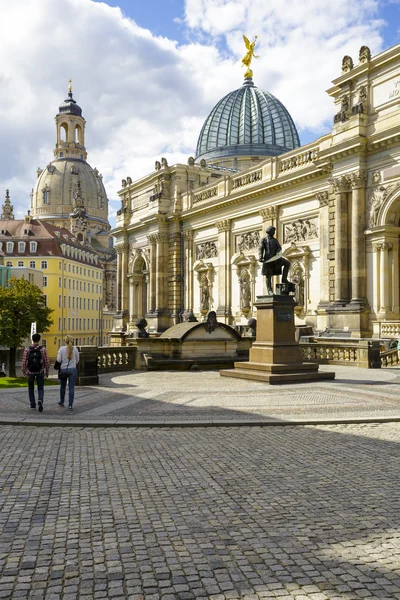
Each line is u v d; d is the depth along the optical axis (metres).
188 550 7.89
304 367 28.84
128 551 7.87
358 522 8.94
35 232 132.50
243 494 10.41
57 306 127.44
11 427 17.61
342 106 47.16
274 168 58.25
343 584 6.90
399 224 44.94
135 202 86.56
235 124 97.69
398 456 13.26
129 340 37.56
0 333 70.31
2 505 9.87
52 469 12.33
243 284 64.00
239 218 64.88
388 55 43.28
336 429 16.77
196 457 13.35
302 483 11.09
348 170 46.31
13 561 7.60
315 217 53.75
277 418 17.97
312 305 53.75
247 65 104.44
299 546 8.00
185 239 74.62
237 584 6.91
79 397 23.67
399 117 42.81
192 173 76.88
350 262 46.88
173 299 75.56
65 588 6.84
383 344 41.81
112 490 10.72
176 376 32.16
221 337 38.47
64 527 8.80
